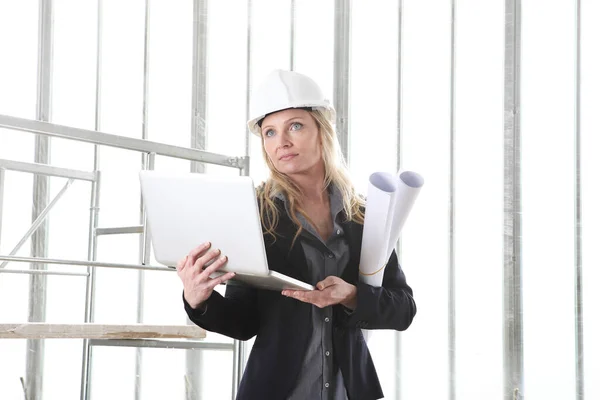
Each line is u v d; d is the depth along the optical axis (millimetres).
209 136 4551
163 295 4387
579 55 4289
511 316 4293
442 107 4527
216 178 1500
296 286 1566
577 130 4262
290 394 1688
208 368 4344
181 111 4531
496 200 4391
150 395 4273
